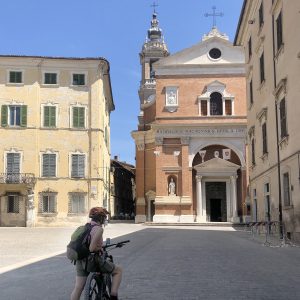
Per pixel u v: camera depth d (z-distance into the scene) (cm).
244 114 5556
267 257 1638
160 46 9225
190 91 5644
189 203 5422
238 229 4181
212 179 5588
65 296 934
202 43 5688
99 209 680
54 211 4838
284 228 2455
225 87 5622
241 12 3491
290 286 1028
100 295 668
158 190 5488
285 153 2422
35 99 4922
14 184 4778
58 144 4903
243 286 1027
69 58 4938
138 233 3344
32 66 4953
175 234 3219
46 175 4869
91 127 4947
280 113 2509
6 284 1083
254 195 3450
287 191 2436
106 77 5394
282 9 2427
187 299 888
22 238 2850
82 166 4903
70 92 4962
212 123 5528
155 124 5562
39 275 1224
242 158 5497
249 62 3553
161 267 1348
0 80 4916
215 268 1328
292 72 2253
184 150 5522
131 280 1105
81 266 659
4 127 4872
